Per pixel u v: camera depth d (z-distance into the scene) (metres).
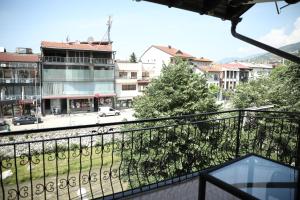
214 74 47.47
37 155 2.83
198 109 13.46
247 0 3.10
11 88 29.73
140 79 38.75
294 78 12.63
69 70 31.84
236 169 2.27
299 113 3.93
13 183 10.41
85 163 12.88
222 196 2.90
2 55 29.52
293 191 2.13
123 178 7.79
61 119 29.55
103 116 31.58
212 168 2.23
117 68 36.25
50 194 9.19
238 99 17.89
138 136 7.66
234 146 4.78
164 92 14.05
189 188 3.29
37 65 30.67
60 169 12.10
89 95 33.44
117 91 36.34
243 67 54.00
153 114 13.47
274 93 14.21
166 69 14.89
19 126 25.78
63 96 31.91
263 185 2.15
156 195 3.09
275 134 5.52
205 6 3.30
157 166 5.90
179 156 6.05
